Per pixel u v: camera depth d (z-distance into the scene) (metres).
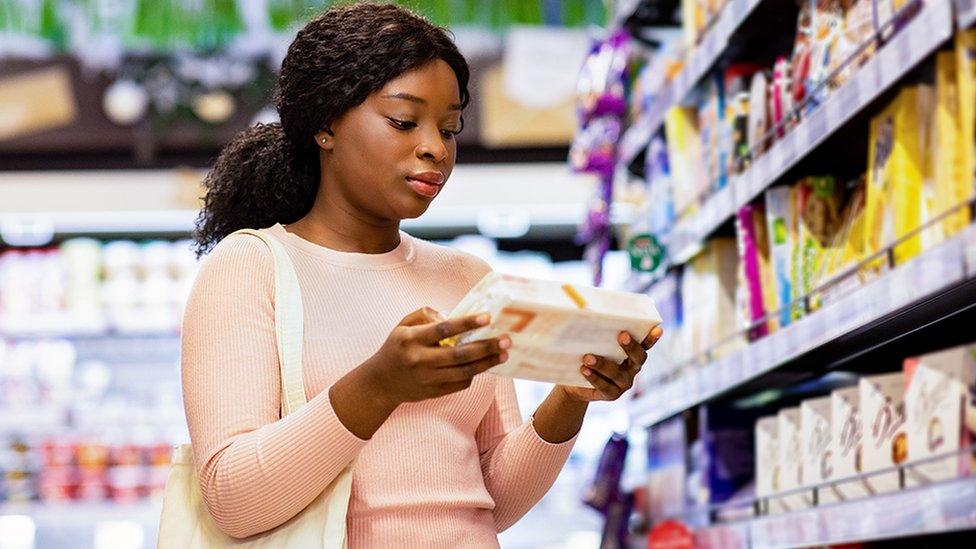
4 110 5.27
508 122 5.32
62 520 5.19
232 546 1.54
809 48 2.32
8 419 5.21
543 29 5.29
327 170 1.74
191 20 5.25
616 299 1.44
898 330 2.03
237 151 1.90
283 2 5.22
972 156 1.65
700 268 2.99
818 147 2.30
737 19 2.50
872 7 1.99
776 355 2.23
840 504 2.01
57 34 5.23
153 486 5.32
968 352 1.81
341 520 1.50
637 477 3.94
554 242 5.60
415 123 1.65
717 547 2.69
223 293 1.59
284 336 1.58
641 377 3.49
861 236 2.16
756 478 2.75
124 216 5.29
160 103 5.31
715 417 2.90
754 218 2.56
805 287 2.33
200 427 1.53
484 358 1.38
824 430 2.33
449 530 1.59
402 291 1.72
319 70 1.67
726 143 2.74
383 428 1.60
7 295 5.31
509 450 1.78
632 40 3.72
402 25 1.66
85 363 5.46
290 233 1.73
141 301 5.38
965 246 1.51
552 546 5.17
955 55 1.74
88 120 5.30
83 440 5.32
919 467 1.89
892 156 1.90
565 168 5.30
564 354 1.45
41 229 5.40
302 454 1.45
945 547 2.26
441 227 5.52
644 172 3.87
